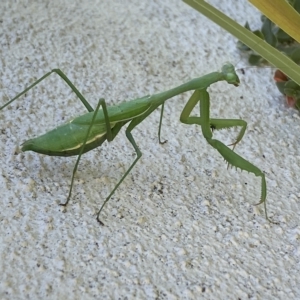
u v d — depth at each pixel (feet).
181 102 0.64
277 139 0.60
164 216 0.49
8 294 0.39
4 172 0.50
